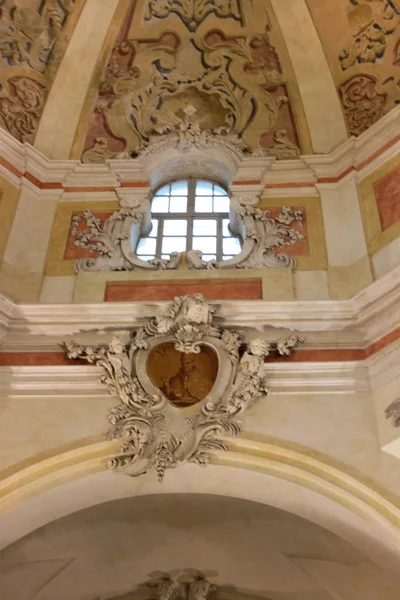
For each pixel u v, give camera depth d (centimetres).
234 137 1238
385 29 1255
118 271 1096
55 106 1276
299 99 1285
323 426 928
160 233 1203
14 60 1261
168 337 982
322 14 1305
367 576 1092
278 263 1095
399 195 1101
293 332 999
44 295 1070
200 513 1080
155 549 1143
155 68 1326
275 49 1323
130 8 1331
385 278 981
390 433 901
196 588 1194
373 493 870
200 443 923
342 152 1202
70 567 1142
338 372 967
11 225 1132
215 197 1246
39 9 1279
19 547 1077
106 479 930
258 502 998
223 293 1064
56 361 993
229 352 970
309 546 1099
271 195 1187
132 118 1290
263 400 954
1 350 1004
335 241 1116
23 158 1202
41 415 952
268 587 1190
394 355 948
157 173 1241
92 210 1181
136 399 947
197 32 1342
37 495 909
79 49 1305
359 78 1268
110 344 973
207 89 1317
